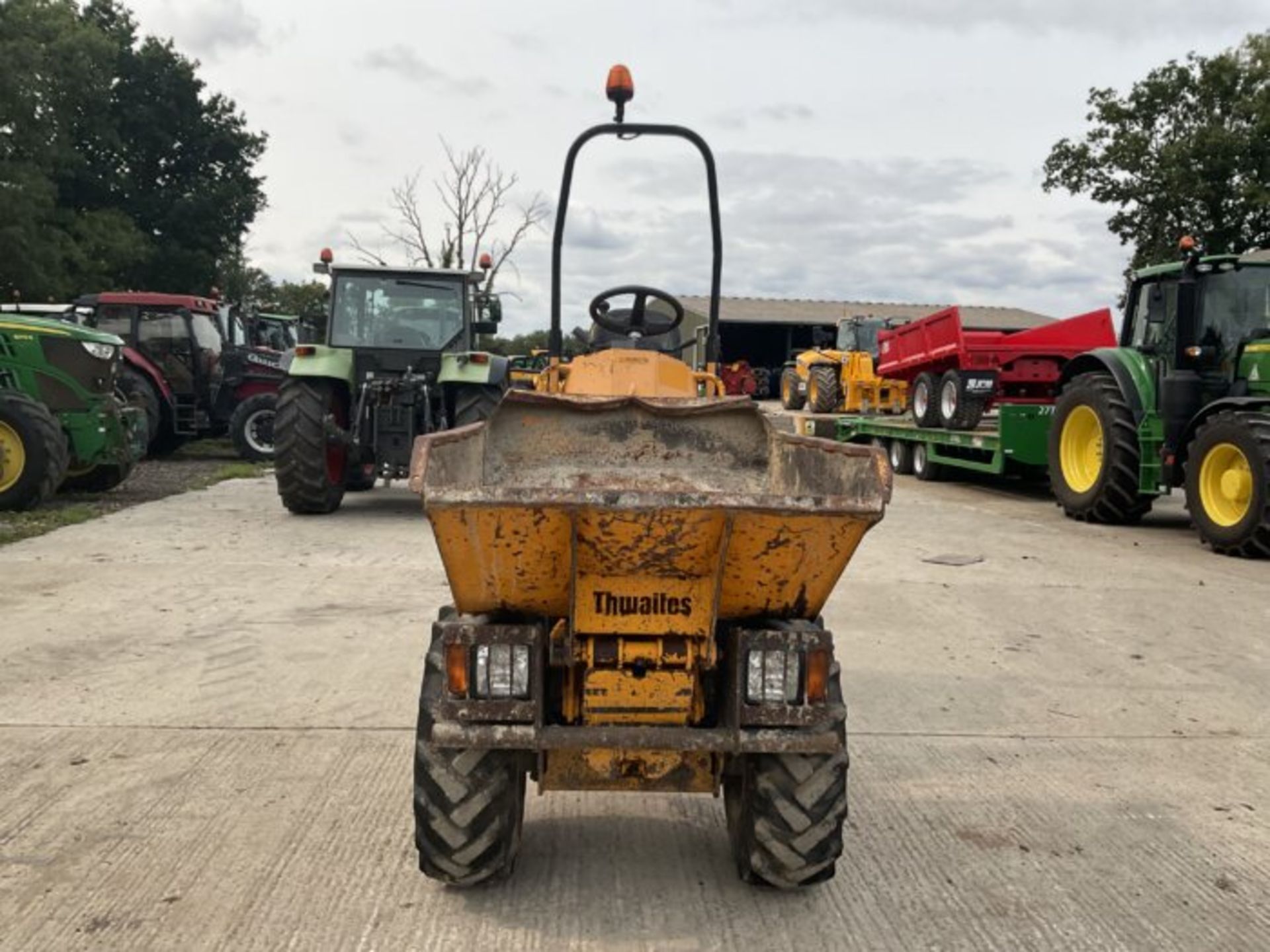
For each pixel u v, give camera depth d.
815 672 3.01
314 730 4.54
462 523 2.83
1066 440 11.01
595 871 3.45
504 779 3.13
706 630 2.99
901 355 15.70
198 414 15.97
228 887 3.26
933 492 13.47
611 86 5.61
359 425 9.98
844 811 3.16
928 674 5.52
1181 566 8.38
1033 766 4.36
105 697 4.89
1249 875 3.47
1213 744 4.64
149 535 8.91
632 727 3.00
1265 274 9.43
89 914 3.09
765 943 3.03
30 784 3.96
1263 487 8.34
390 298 10.56
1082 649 6.02
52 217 36.72
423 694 3.19
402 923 3.09
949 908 3.24
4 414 9.70
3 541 8.48
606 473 3.60
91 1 41.75
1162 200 29.70
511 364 13.92
